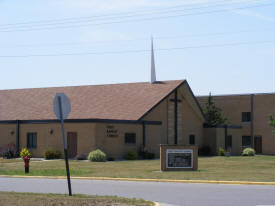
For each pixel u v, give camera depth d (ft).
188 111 159.74
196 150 88.99
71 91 152.97
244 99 187.32
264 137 182.29
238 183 67.62
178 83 150.00
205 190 58.85
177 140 152.66
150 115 139.64
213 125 166.71
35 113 135.23
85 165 102.12
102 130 121.70
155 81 153.28
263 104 183.21
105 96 145.59
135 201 45.01
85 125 121.29
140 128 134.82
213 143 166.50
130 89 149.69
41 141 128.16
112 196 49.88
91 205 41.37
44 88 158.40
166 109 147.95
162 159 87.61
